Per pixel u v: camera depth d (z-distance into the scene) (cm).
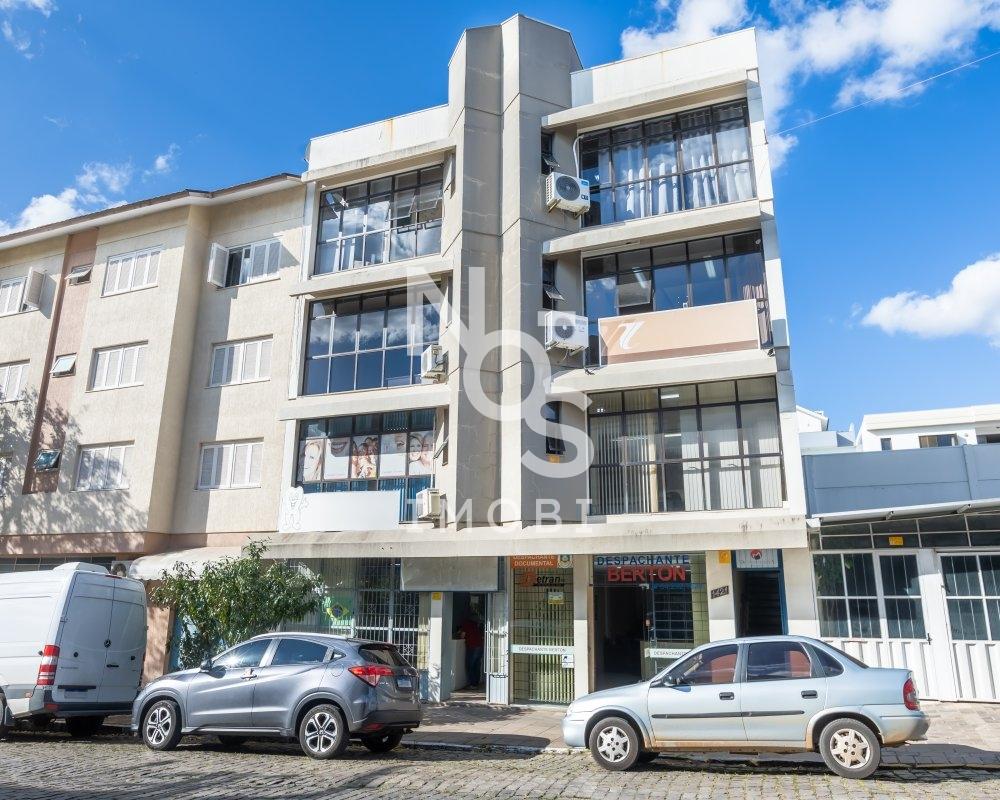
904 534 1264
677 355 1449
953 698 1189
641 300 1541
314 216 1877
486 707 1377
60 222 2106
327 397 1716
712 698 820
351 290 1747
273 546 1537
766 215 1453
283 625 1588
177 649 1672
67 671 1102
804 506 1312
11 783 748
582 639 1366
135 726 1007
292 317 1827
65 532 1859
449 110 1769
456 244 1612
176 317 1888
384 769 838
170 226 1984
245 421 1806
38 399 2042
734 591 1309
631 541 1275
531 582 1449
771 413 1408
